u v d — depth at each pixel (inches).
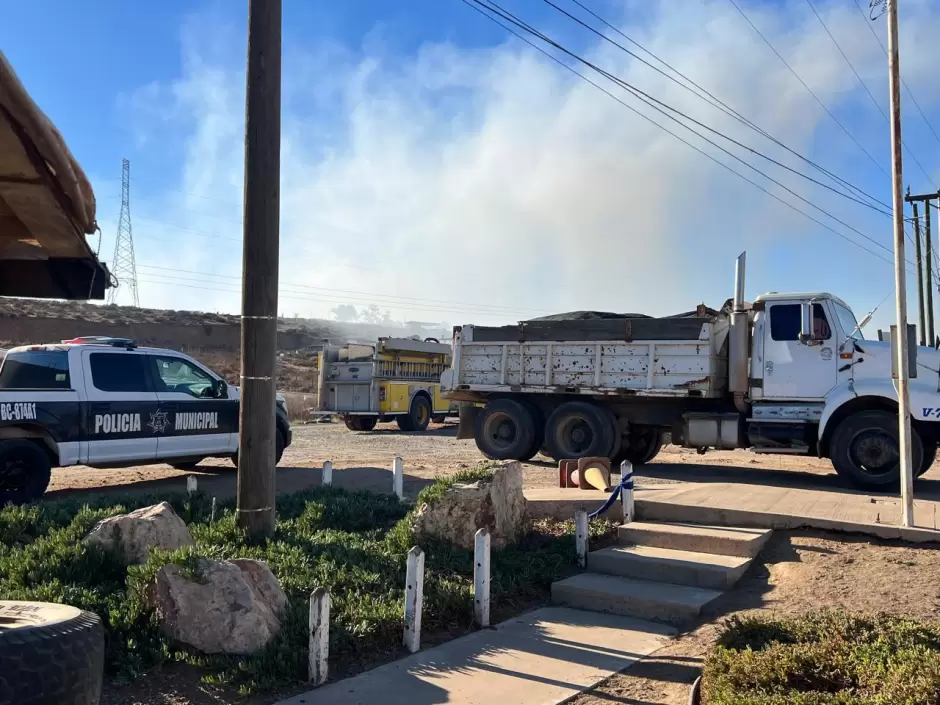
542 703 186.2
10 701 117.2
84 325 2022.6
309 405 1314.0
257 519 284.7
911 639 173.3
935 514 329.7
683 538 315.9
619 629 246.7
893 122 313.6
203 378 485.4
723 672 170.1
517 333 595.8
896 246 313.6
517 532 332.2
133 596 205.8
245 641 197.3
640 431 599.2
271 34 286.8
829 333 489.7
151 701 177.0
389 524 340.8
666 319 537.0
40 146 105.1
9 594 201.0
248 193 287.1
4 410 386.9
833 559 290.8
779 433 499.5
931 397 447.8
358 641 213.9
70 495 434.6
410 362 1048.8
